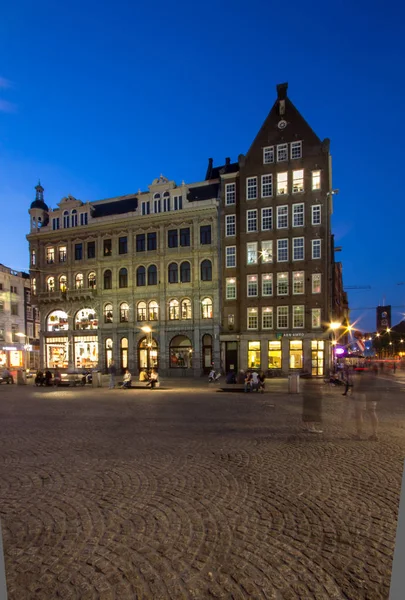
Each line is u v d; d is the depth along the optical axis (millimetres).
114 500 5922
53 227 48688
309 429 11445
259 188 39438
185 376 40562
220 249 40719
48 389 27250
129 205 46031
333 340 42312
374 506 5625
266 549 4402
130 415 14531
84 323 46031
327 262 37438
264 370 38031
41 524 5117
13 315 55344
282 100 39312
